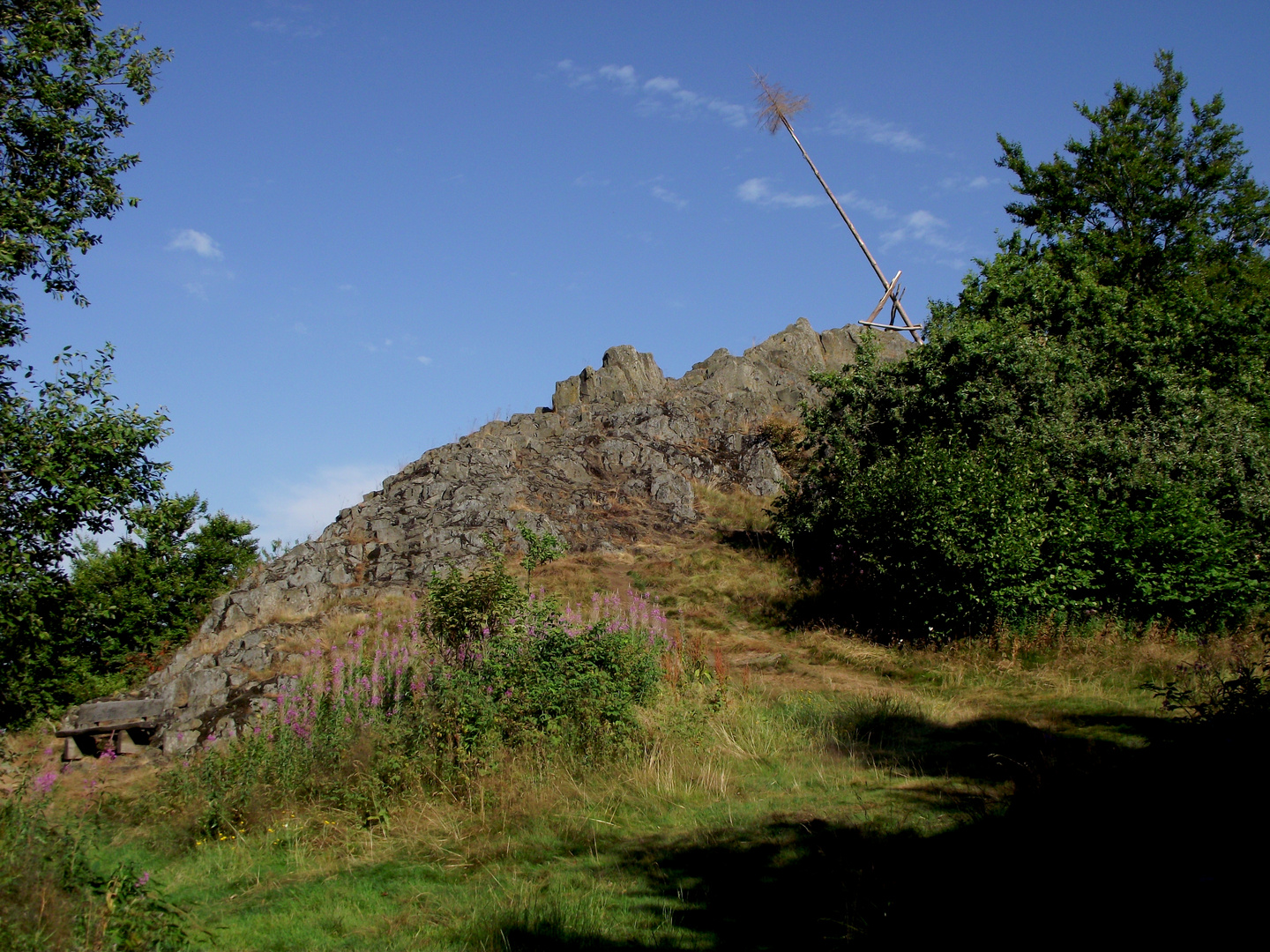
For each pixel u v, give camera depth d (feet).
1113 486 53.21
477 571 42.83
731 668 48.62
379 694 38.60
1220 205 91.25
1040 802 21.85
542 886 22.84
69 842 23.85
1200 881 15.08
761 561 67.97
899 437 60.03
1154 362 61.36
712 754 32.76
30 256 40.50
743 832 25.11
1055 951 15.26
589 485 82.53
